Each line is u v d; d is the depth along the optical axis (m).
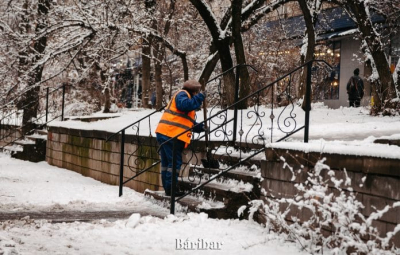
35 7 18.67
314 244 5.65
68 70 21.92
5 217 7.07
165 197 8.12
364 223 5.17
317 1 19.23
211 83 25.08
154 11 18.70
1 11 19.06
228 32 16.44
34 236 5.88
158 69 23.47
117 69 25.42
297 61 26.14
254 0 17.31
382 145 6.25
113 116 16.39
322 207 5.57
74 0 16.16
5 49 17.67
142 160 10.50
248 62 25.31
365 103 24.08
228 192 7.11
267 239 6.02
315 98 29.22
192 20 23.39
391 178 5.08
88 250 5.40
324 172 5.91
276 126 11.33
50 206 8.22
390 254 4.73
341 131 10.09
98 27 16.47
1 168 14.12
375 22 22.34
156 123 13.06
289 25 27.97
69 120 17.03
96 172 12.68
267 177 6.82
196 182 8.14
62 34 17.12
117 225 6.64
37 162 16.31
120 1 16.84
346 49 27.55
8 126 18.58
